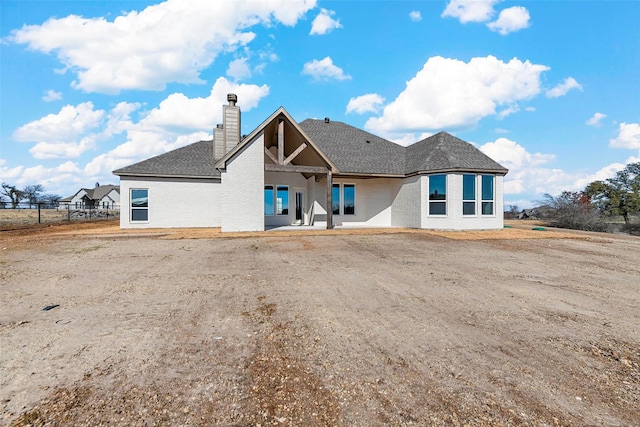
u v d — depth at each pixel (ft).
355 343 12.09
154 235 46.26
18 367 10.12
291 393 8.85
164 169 61.57
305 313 15.26
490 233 49.75
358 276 22.80
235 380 9.46
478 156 57.41
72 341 12.06
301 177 64.80
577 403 8.52
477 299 17.80
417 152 64.59
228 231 50.06
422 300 17.52
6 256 29.73
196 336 12.60
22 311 15.31
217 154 63.82
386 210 65.98
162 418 7.75
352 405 8.32
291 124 51.08
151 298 17.46
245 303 16.69
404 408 8.21
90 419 7.70
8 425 7.43
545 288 20.13
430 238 43.80
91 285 19.99
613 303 17.24
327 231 51.16
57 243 38.24
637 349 11.81
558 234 48.75
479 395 8.84
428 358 10.98
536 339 12.63
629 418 7.91
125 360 10.64
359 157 64.23
